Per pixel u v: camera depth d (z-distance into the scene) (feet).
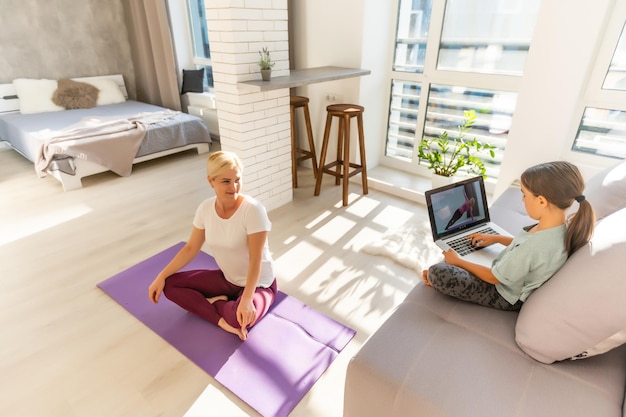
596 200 5.26
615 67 6.76
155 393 4.84
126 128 11.80
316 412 4.58
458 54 9.43
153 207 9.88
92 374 5.10
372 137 11.32
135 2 15.12
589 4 6.14
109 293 6.63
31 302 6.44
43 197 10.40
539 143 7.43
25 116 13.58
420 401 3.33
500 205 6.90
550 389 3.34
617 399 3.25
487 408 3.18
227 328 5.63
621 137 7.13
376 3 9.58
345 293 6.60
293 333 5.70
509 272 3.99
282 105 9.04
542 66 6.90
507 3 8.31
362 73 9.36
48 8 14.40
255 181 9.04
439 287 4.43
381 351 3.78
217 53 7.98
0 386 4.92
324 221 9.08
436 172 9.38
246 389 4.86
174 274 5.94
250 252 5.35
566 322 3.34
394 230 8.46
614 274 3.09
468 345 3.82
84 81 15.42
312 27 10.61
